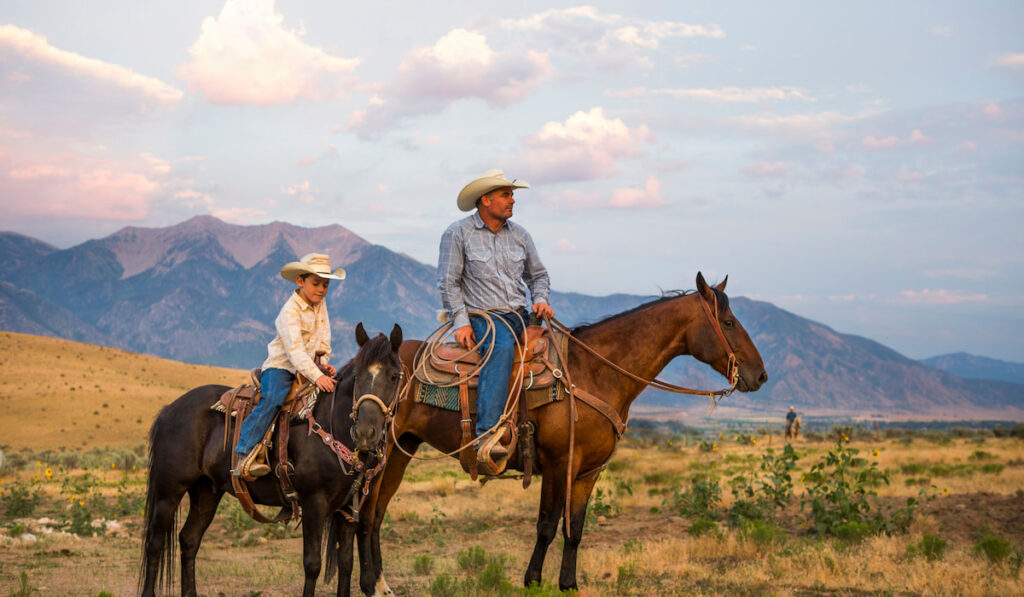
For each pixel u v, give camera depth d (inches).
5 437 3993.6
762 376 299.9
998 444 1501.0
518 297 304.2
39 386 5108.3
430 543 496.4
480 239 299.9
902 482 684.7
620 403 297.0
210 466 277.9
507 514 616.1
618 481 800.9
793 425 1801.2
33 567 387.2
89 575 366.0
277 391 264.1
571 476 280.2
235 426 272.1
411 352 303.6
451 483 822.5
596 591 311.9
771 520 473.4
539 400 280.7
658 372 306.3
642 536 480.4
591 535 502.6
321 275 266.5
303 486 259.9
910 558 358.3
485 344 283.3
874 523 435.2
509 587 291.1
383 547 486.6
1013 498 538.3
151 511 284.0
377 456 256.4
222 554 462.0
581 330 308.7
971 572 327.9
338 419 259.3
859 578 327.3
